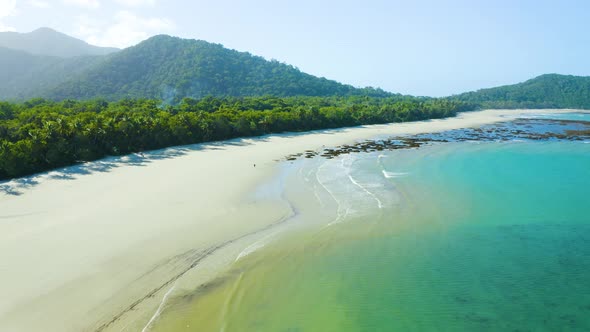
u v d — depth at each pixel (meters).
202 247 25.81
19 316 18.09
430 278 22.38
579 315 18.72
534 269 23.33
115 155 57.84
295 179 44.53
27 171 45.31
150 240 26.48
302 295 20.62
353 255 25.25
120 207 33.19
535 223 30.78
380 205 35.06
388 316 18.83
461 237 28.12
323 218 31.91
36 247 25.02
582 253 25.38
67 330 17.33
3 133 52.53
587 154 61.91
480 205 35.12
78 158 52.91
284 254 25.25
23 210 32.34
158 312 18.78
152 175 45.19
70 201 34.81
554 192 39.19
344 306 19.67
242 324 18.11
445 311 19.20
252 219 31.23
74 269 22.31
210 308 19.28
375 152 64.19
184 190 38.62
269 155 60.41
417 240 27.62
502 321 18.36
